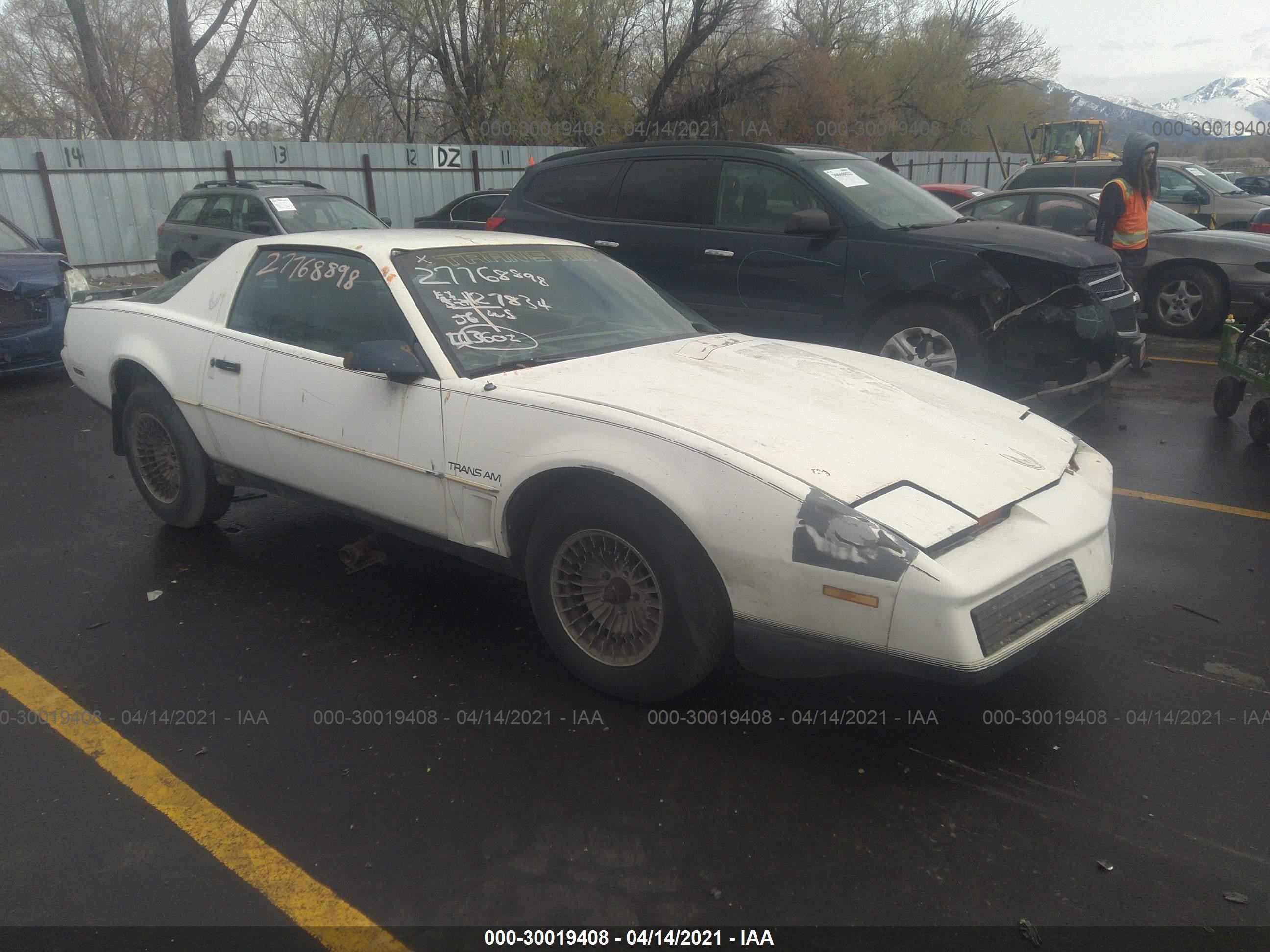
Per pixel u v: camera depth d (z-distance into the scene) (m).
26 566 4.41
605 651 3.19
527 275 4.04
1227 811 2.67
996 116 43.41
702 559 2.85
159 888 2.42
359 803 2.73
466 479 3.31
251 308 4.16
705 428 2.93
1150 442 6.35
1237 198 13.49
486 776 2.84
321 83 27.30
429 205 19.58
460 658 3.54
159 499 4.75
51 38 26.47
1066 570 2.88
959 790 2.76
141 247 15.69
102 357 4.76
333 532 4.80
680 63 26.16
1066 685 3.31
